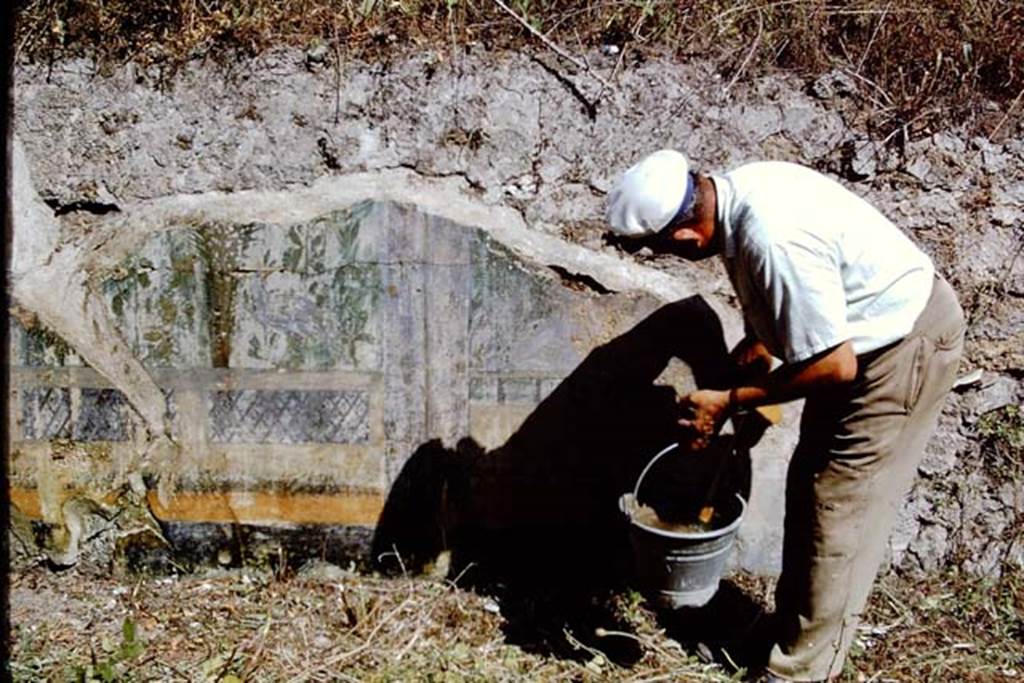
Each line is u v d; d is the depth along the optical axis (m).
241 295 3.11
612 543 3.25
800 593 2.68
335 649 2.99
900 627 3.08
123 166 3.08
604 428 3.17
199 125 3.04
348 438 3.20
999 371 3.10
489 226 3.04
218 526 3.27
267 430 3.20
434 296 3.09
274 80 3.00
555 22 3.00
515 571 3.26
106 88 3.04
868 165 3.00
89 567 3.28
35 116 3.06
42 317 3.14
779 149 3.01
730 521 2.91
